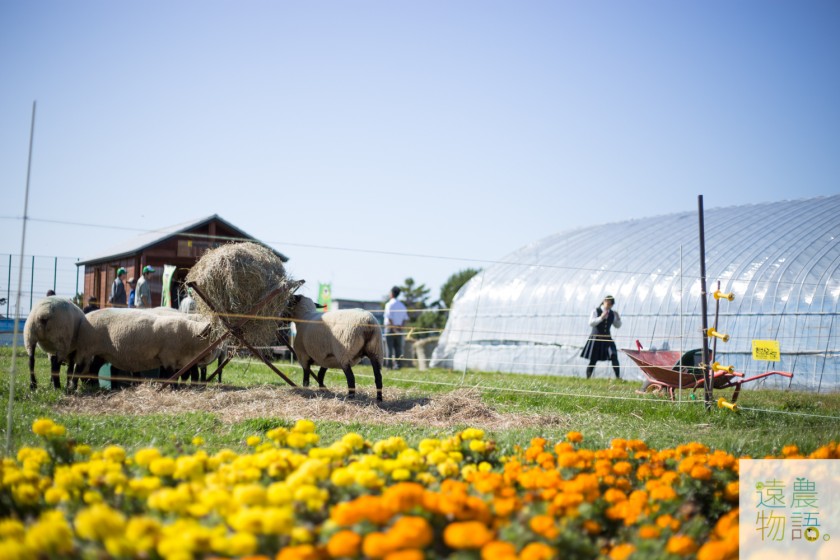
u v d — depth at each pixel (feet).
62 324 34.88
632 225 89.04
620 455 17.93
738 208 81.66
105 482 13.88
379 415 31.58
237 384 39.96
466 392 36.37
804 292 59.62
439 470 15.71
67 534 10.52
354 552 9.91
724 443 25.20
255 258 35.81
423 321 122.21
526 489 15.03
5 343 64.03
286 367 54.60
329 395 35.37
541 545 10.36
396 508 11.45
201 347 36.63
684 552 11.80
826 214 68.69
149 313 37.19
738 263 65.82
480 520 11.93
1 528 10.77
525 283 84.28
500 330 83.35
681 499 15.19
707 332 36.81
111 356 36.42
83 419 26.86
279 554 10.19
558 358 75.66
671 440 27.27
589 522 12.78
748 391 49.03
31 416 26.86
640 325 69.21
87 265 96.17
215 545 10.11
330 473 14.67
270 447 17.93
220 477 13.97
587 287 76.48
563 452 16.98
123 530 10.60
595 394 41.06
